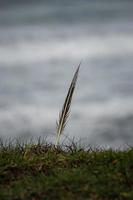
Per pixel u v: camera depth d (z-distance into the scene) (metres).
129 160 21.55
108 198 19.67
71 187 20.05
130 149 22.70
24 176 21.33
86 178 20.59
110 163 21.75
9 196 19.72
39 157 22.77
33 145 24.05
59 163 22.36
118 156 22.05
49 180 20.61
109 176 20.70
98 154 22.50
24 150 23.58
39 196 19.77
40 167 21.94
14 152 23.27
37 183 20.48
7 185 20.73
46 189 19.98
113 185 20.17
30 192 19.97
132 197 19.48
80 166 21.86
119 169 21.14
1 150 23.53
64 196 19.61
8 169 21.78
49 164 22.23
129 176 20.61
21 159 22.47
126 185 20.30
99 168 21.38
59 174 21.11
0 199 19.53
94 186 20.09
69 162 22.38
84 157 22.55
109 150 22.58
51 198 19.59
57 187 20.14
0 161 22.22
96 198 19.62
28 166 22.06
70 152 23.50
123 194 19.61
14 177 21.31
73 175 20.72
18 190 20.02
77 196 19.69
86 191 19.88
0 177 21.31
